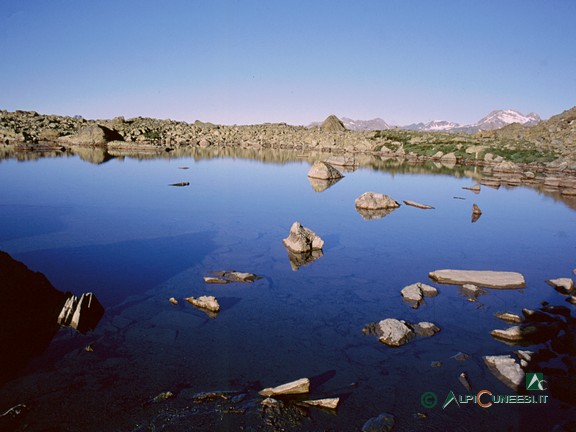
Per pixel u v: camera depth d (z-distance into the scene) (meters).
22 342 6.50
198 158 40.53
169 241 12.35
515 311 8.19
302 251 11.66
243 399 5.28
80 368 5.88
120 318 7.40
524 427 4.90
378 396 5.43
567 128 50.03
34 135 49.16
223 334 6.93
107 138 49.41
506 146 47.03
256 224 14.84
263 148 61.88
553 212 19.47
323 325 7.38
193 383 5.59
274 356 6.32
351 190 23.80
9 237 12.26
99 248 11.43
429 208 19.28
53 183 22.34
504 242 13.66
